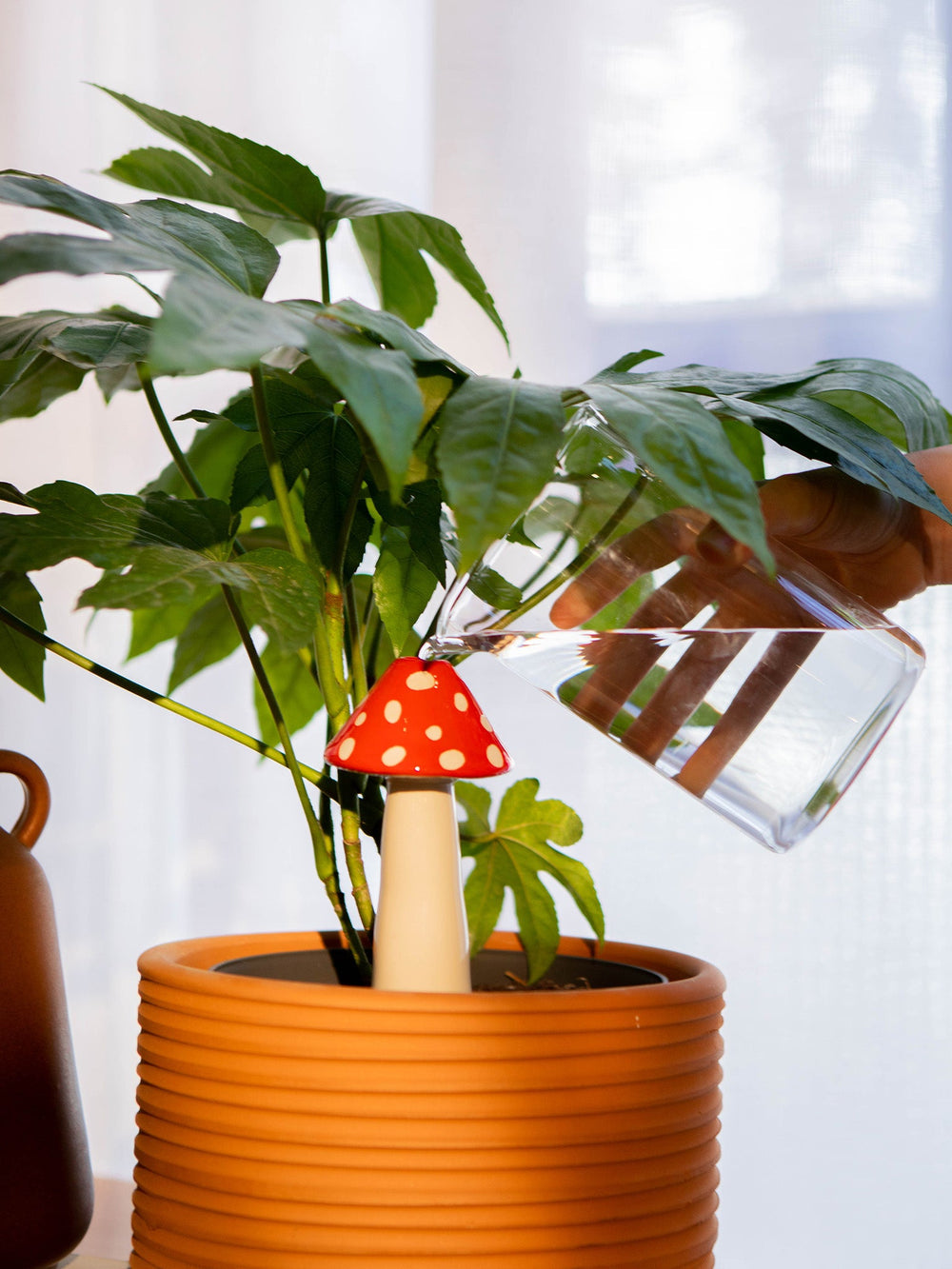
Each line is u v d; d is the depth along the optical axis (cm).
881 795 80
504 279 88
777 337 83
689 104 85
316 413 44
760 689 38
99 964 93
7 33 98
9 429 97
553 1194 31
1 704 95
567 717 85
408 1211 31
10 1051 42
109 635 94
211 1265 32
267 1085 31
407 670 38
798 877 81
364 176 92
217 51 95
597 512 35
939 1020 79
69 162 97
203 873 92
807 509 44
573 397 34
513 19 88
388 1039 31
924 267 81
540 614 35
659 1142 33
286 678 60
